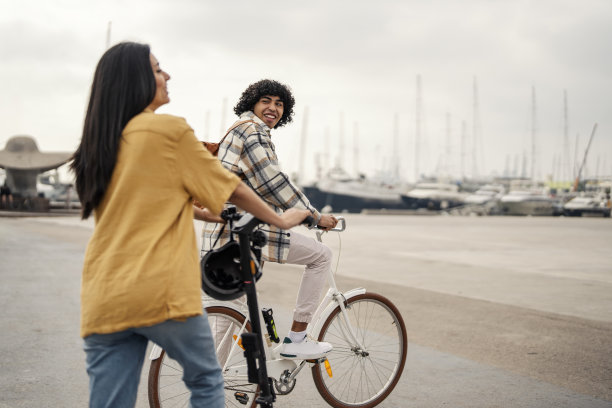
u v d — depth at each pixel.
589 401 3.81
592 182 72.31
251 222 2.51
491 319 6.25
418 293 7.85
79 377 4.11
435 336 5.49
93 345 2.06
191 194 2.11
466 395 3.90
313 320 3.47
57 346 4.89
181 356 2.13
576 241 18.09
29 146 35.38
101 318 1.98
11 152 34.97
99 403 2.06
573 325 6.00
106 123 2.06
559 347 5.12
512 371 4.43
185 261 2.05
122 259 1.99
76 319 5.91
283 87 3.63
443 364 4.60
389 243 16.44
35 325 5.62
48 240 14.96
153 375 2.85
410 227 26.17
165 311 1.98
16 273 9.06
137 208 2.01
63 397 3.71
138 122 2.05
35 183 35.59
